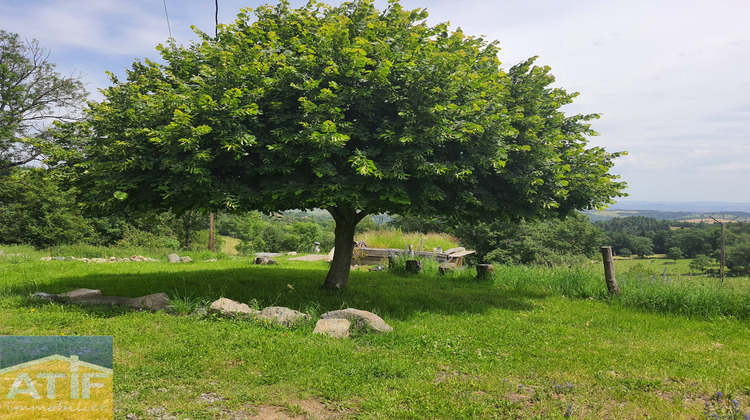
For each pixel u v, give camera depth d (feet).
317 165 25.95
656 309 32.53
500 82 32.30
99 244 103.24
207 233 146.00
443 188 30.32
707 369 18.97
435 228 113.29
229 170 27.76
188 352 18.39
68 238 96.22
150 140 24.02
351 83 27.58
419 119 26.73
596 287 38.34
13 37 94.84
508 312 30.12
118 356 17.76
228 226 210.38
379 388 15.56
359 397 14.93
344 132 26.81
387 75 27.50
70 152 27.71
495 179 31.99
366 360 18.33
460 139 27.55
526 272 47.01
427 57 27.86
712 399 15.79
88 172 26.48
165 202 27.45
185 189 24.90
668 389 16.49
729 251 170.71
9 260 54.39
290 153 26.09
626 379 17.29
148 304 26.14
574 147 34.94
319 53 27.14
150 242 100.99
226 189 26.12
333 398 14.71
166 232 123.85
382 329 22.31
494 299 35.17
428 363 18.58
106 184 25.36
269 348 19.17
